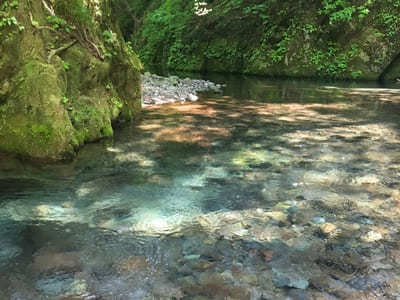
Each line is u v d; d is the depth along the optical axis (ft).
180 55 63.82
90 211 8.32
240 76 49.96
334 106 23.95
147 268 6.19
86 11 15.55
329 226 7.66
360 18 46.57
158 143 14.29
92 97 15.38
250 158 12.53
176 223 7.80
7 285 5.71
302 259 6.46
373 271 6.12
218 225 7.72
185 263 6.34
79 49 14.90
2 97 12.17
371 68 45.50
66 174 10.69
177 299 5.43
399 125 18.03
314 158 12.53
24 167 11.15
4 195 9.11
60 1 14.69
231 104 24.38
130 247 6.84
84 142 13.87
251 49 54.60
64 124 12.21
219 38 59.47
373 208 8.54
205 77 47.14
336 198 9.12
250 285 5.75
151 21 73.56
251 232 7.41
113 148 13.47
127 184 10.00
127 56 19.07
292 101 26.08
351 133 16.26
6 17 12.28
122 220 7.91
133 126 17.19
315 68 48.06
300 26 50.16
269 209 8.48
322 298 5.46
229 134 15.94
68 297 5.45
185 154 12.92
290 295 5.52
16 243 6.92
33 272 6.04
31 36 12.88
